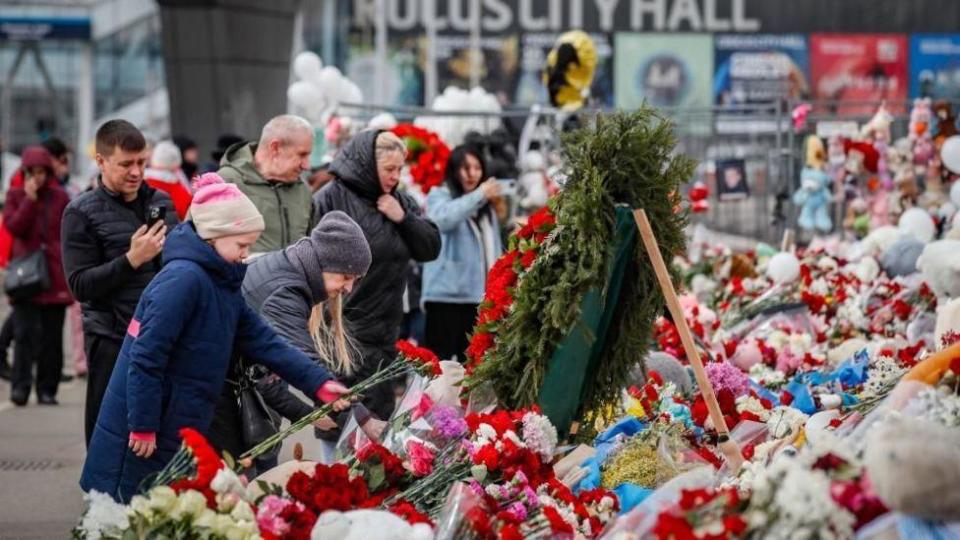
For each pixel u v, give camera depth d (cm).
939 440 854
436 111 3034
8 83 7088
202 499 955
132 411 1145
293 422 1266
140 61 7081
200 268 1169
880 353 1553
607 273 1225
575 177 1245
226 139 2603
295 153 1593
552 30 6372
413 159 2442
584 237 1214
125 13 7038
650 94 6456
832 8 6444
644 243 1222
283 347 1216
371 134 1633
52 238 2539
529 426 1178
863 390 1427
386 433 1218
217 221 1169
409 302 2575
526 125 3177
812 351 1823
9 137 7088
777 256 2195
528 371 1245
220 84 4441
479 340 1264
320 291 1330
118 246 1480
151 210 1445
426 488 1128
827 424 1205
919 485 838
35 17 7050
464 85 6344
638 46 6425
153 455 1166
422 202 2594
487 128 3062
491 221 2145
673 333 1786
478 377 1252
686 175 1252
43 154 2512
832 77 6462
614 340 1294
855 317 2012
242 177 1591
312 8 6184
